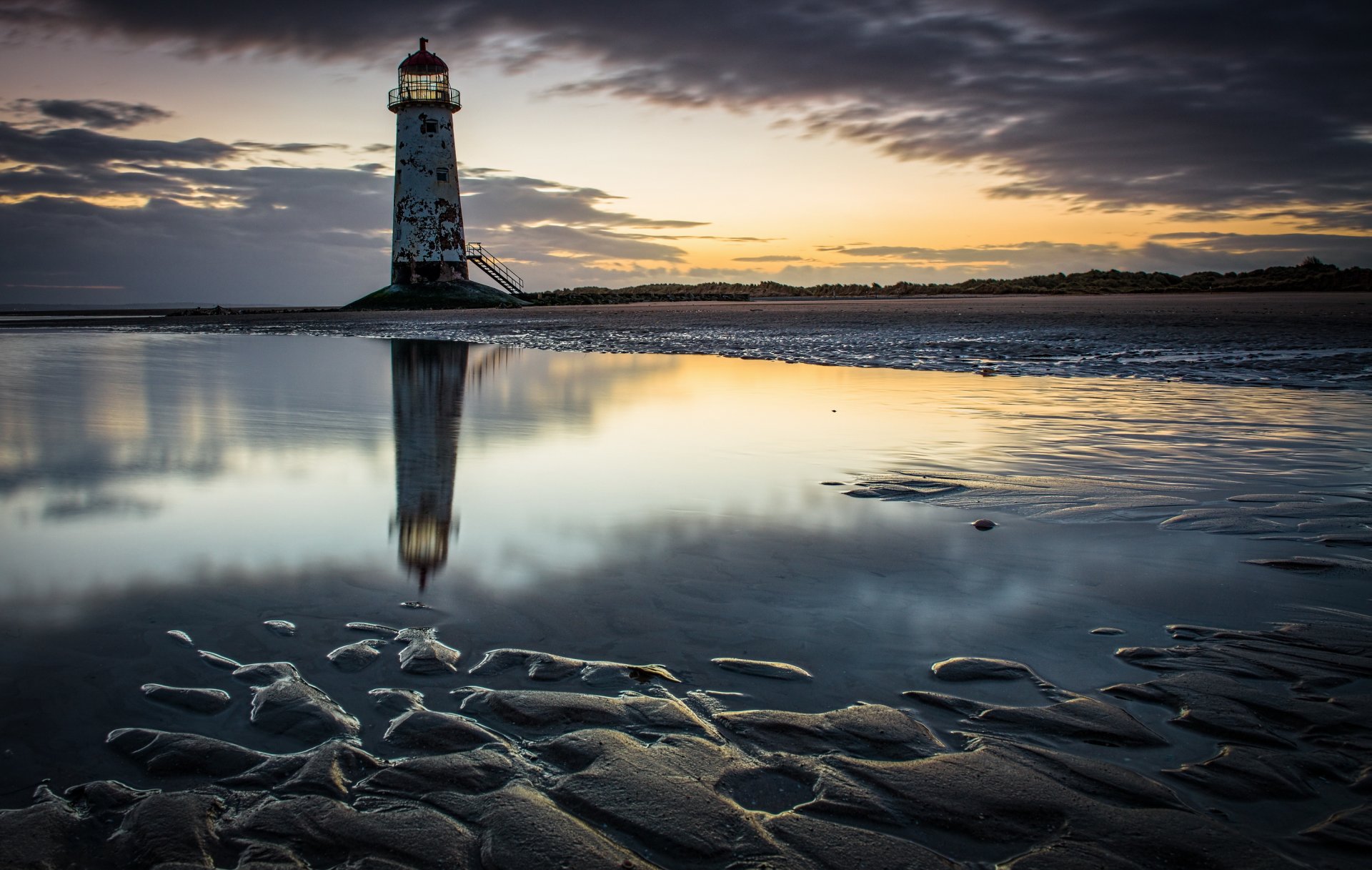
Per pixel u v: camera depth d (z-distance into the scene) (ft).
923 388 35.53
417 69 158.61
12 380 38.47
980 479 18.20
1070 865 5.99
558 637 9.89
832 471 19.06
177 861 6.04
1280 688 8.58
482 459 20.36
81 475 18.34
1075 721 7.95
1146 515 15.34
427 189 162.40
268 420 26.35
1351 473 18.67
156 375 40.63
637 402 31.22
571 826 6.39
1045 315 114.52
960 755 7.38
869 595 11.30
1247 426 24.95
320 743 7.52
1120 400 31.19
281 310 189.88
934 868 5.96
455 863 6.01
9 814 6.53
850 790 6.85
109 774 7.07
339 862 6.04
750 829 6.38
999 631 10.10
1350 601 11.02
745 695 8.48
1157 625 10.28
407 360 50.08
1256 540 13.78
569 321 110.01
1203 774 7.07
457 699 8.36
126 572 12.09
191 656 9.27
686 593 11.37
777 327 92.48
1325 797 6.77
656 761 7.26
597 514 15.35
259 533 14.07
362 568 12.30
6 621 10.27
